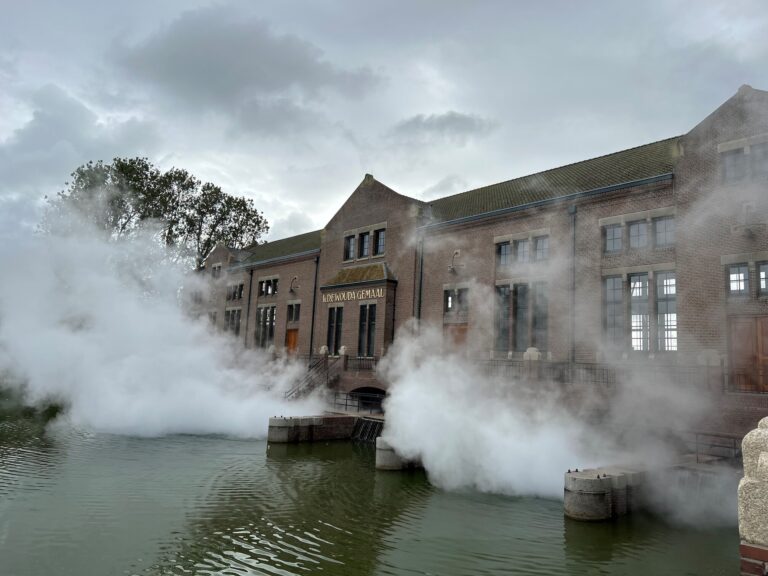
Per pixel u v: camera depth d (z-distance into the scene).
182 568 9.34
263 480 15.72
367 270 29.36
